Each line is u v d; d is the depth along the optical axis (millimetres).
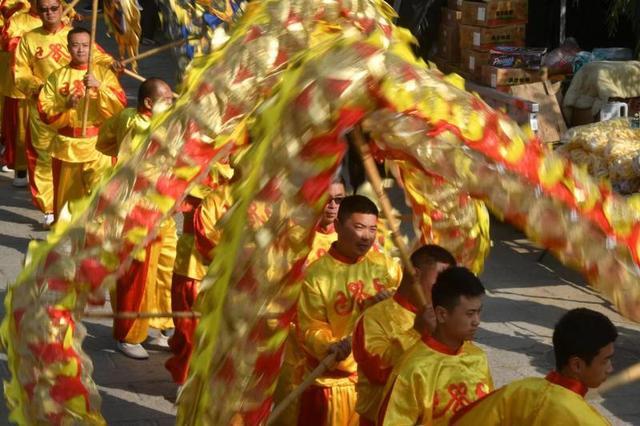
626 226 4469
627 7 12992
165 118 5242
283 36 5145
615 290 4492
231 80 5141
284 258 4469
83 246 5211
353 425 6438
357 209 6188
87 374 5352
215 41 5355
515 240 11930
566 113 12953
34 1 13578
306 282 6219
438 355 5164
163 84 8938
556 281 10805
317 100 4379
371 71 4410
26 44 12500
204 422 4586
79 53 11164
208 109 5141
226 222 4605
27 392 5285
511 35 13148
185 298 8070
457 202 6180
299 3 5184
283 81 4602
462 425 4926
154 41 20859
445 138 4641
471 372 5176
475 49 13133
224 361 4555
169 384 8414
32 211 12820
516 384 4863
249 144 4859
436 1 13812
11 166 13734
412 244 6719
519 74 12781
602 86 12539
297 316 6234
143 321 8727
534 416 4762
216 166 7426
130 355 8836
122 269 5215
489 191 4641
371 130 4898
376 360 5605
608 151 11047
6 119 13578
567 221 4469
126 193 5184
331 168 4387
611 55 13430
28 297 5262
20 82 12398
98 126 11242
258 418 4602
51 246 5297
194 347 4746
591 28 14523
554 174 4473
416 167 5238
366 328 5672
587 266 4504
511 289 10562
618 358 9047
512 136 4520
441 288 5172
